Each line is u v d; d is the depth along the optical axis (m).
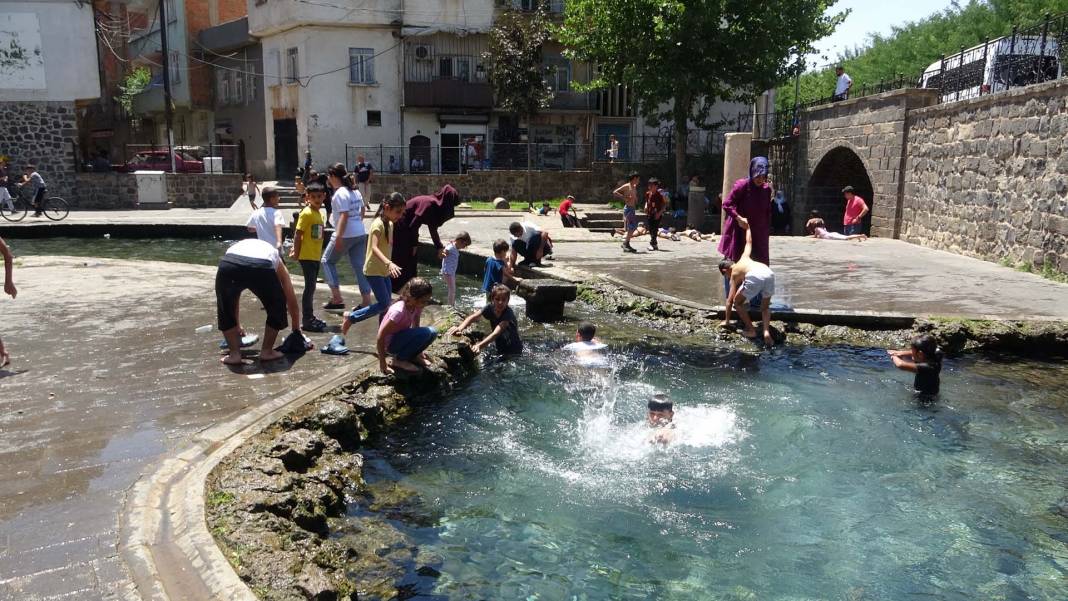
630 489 5.30
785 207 21.16
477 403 6.97
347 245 9.14
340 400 6.24
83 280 11.41
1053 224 12.69
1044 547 4.58
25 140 25.23
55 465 4.75
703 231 22.78
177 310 9.29
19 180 25.30
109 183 25.89
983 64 16.42
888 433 6.31
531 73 31.22
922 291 11.27
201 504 4.27
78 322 8.60
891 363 8.37
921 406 6.98
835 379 7.76
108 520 4.05
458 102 33.47
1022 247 13.59
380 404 6.50
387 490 5.25
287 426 5.65
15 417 5.58
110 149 35.53
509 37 31.31
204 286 10.98
